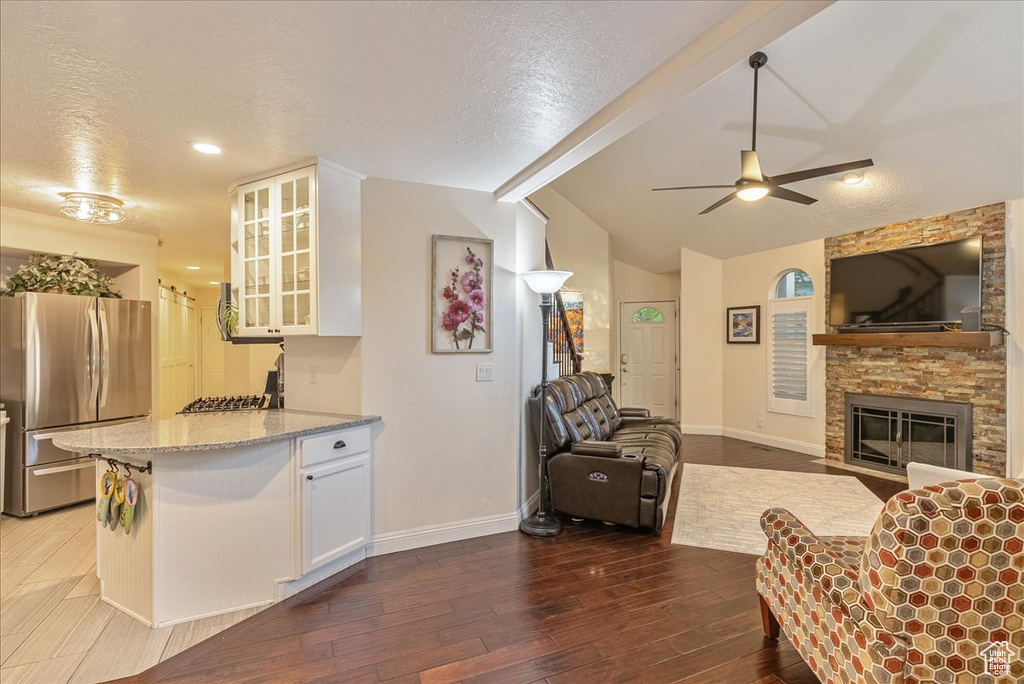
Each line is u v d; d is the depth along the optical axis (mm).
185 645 2238
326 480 2840
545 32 1698
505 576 2885
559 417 3791
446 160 2904
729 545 3324
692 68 1835
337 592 2705
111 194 3465
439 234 3379
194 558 2453
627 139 5129
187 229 4488
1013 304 4074
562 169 2928
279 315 3049
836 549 1943
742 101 3963
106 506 2574
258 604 2582
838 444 5480
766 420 6371
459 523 3443
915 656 1367
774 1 1526
